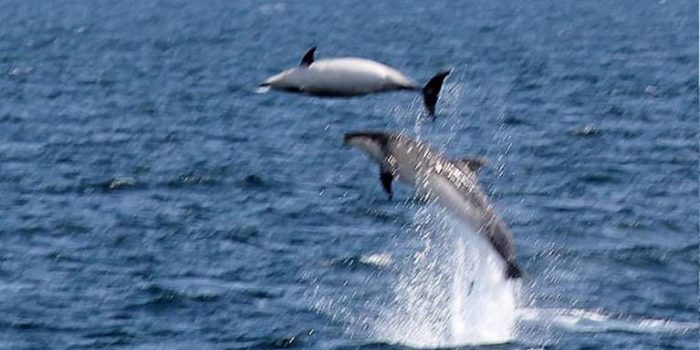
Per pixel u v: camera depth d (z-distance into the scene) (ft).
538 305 300.40
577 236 374.22
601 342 273.54
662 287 318.65
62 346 265.13
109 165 492.13
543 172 483.51
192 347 265.13
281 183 451.94
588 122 635.25
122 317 283.79
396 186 435.94
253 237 363.35
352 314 289.94
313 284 314.96
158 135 591.78
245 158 514.68
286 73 190.80
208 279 316.19
